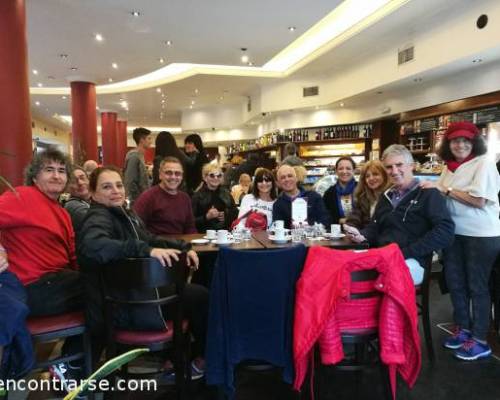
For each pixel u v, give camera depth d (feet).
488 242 7.73
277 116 33.09
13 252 6.04
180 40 19.79
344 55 23.66
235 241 7.90
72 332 5.89
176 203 9.69
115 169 6.73
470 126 7.91
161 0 15.12
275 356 5.60
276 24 17.47
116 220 6.38
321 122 30.14
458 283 8.28
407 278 5.41
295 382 5.51
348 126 29.22
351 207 11.32
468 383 7.00
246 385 7.04
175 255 5.41
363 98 25.88
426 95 21.44
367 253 5.32
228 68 28.78
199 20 17.07
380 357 5.34
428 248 7.13
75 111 28.94
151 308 5.62
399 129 25.94
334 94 27.12
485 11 15.31
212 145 49.16
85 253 5.46
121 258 5.35
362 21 19.29
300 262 5.62
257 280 5.46
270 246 7.30
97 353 6.59
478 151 7.97
